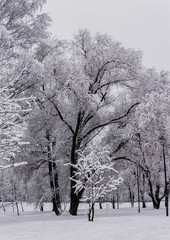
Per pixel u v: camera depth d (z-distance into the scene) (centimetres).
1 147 772
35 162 2284
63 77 2016
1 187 3038
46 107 2097
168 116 2003
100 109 2320
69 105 2219
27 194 2605
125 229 1180
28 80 1323
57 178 2331
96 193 1555
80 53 2208
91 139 2316
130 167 2459
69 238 1022
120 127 2291
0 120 773
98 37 2234
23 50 1309
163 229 1138
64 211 2419
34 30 1512
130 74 2148
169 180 2531
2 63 916
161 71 2286
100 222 1423
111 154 2191
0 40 1193
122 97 2261
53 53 1983
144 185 2950
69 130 2280
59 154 2253
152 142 2072
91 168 1515
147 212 2220
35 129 2083
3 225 1414
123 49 2153
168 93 2128
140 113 2014
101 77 2186
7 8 1425
